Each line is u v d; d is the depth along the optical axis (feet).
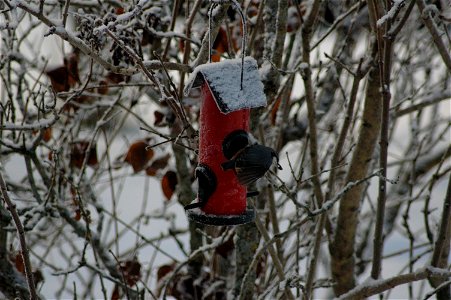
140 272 26.22
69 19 23.02
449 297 22.08
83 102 25.93
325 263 32.09
